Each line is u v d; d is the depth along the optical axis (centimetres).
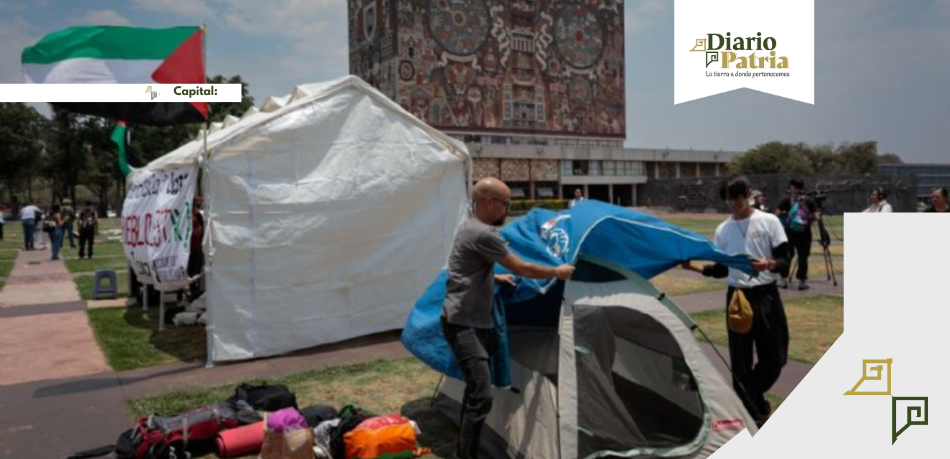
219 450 439
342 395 582
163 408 552
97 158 6175
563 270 380
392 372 654
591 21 7281
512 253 397
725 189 487
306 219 742
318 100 760
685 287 1206
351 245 776
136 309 1078
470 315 387
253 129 710
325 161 761
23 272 1656
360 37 6619
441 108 6184
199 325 920
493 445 445
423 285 841
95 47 698
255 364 695
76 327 923
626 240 436
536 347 438
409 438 436
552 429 394
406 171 820
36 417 532
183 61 712
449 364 424
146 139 4828
